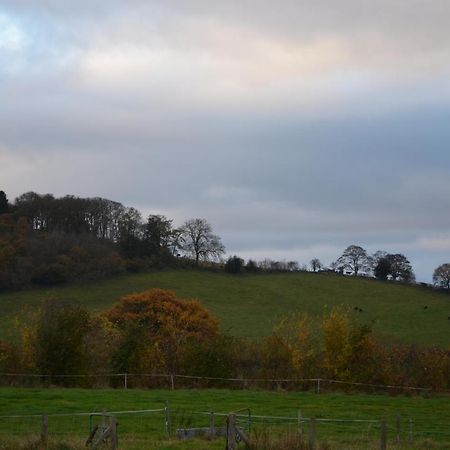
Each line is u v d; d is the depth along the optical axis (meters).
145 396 43.38
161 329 84.06
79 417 33.84
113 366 53.81
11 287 114.62
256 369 56.69
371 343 57.81
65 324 52.75
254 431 25.03
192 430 27.84
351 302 122.81
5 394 42.69
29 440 24.52
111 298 112.56
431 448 29.05
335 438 29.89
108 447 23.42
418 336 99.06
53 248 123.81
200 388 52.62
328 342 57.34
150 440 26.56
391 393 54.91
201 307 91.06
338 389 55.88
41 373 51.78
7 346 53.38
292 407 41.78
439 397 52.47
